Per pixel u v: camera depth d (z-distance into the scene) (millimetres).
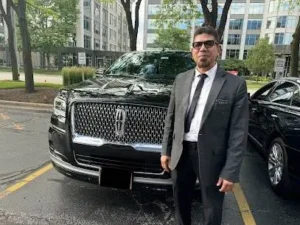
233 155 2055
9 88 12242
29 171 4234
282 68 11883
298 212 3426
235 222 3160
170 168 2354
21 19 10453
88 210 3242
